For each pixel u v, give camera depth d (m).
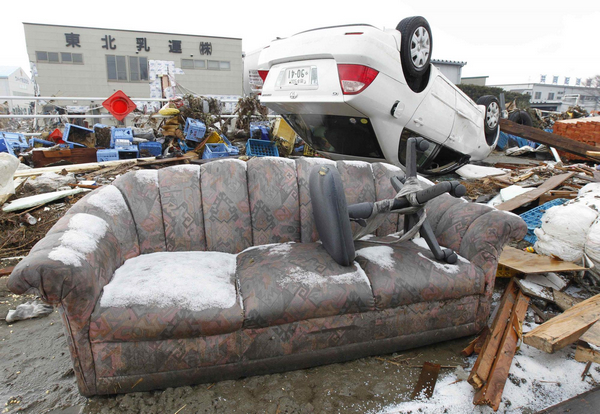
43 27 17.27
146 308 1.71
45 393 1.85
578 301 2.53
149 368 1.79
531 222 3.62
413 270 2.15
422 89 4.45
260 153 6.54
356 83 3.74
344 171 2.84
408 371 2.06
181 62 19.11
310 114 4.41
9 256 3.23
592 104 36.91
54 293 1.57
